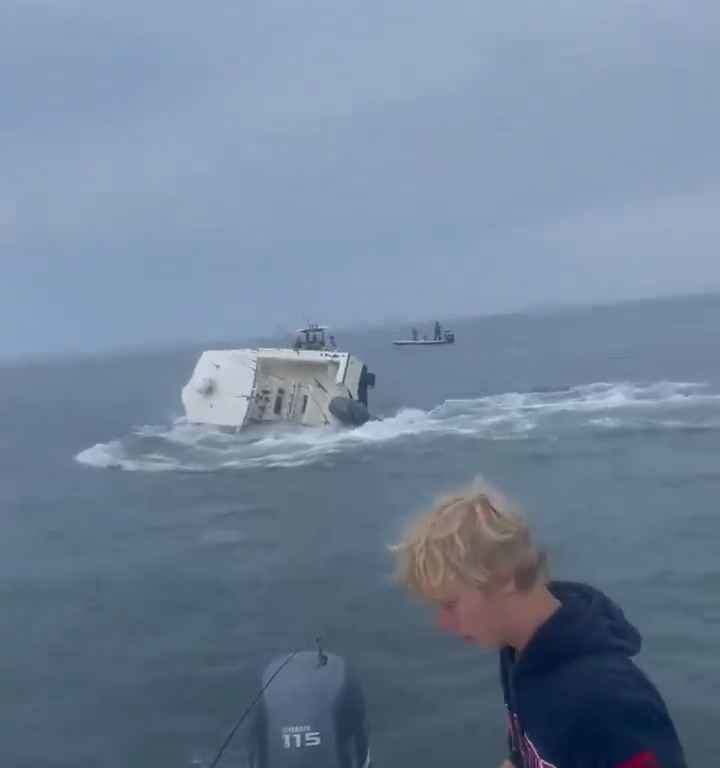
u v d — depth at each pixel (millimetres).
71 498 26234
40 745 10109
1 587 16844
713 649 11773
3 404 66125
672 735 2357
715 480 22797
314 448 31266
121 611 14891
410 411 40531
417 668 11656
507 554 2479
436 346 114688
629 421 33375
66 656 12859
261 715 6590
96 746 9969
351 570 16328
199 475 28438
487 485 2840
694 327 108062
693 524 18484
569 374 53844
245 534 20156
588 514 20078
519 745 2725
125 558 18594
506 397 43000
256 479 27094
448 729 9984
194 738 10000
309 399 34594
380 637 12805
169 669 12070
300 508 22594
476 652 11984
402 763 9359
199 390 35125
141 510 23703
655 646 12062
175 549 19125
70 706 11086
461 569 2488
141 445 34406
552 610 2555
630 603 13906
